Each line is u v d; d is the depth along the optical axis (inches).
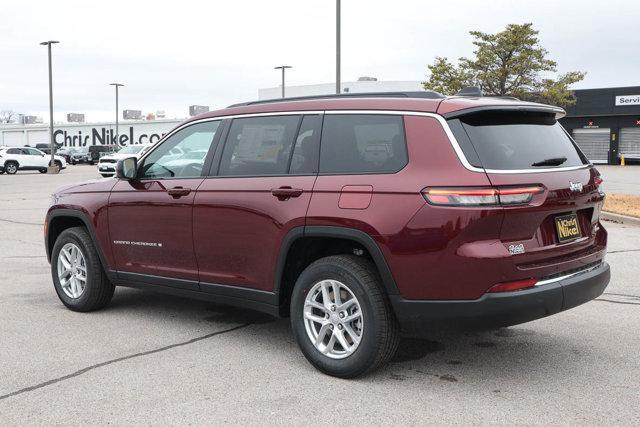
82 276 236.4
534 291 153.4
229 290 192.9
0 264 334.0
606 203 601.6
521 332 209.6
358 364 163.5
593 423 141.2
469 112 157.8
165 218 206.2
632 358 184.2
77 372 173.5
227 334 209.3
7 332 210.5
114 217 221.6
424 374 171.6
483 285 149.7
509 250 150.8
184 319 227.5
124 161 214.8
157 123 2495.1
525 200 152.4
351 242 170.2
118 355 187.6
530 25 1033.5
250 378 169.3
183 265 204.4
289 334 209.9
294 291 175.5
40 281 290.7
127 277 221.3
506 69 1027.9
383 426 140.3
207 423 142.0
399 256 155.9
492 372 173.2
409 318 157.8
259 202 182.1
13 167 1481.3
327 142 176.2
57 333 209.5
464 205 149.8
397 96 175.8
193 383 165.6
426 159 157.5
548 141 172.1
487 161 153.3
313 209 169.8
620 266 317.7
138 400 154.7
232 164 195.0
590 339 201.8
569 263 164.1
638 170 1491.1
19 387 163.0
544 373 172.2
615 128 1839.3
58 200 242.7
